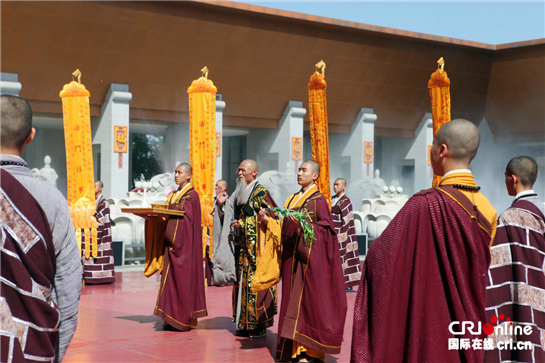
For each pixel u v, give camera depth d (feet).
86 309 24.56
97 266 32.42
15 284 6.54
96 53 80.84
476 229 7.74
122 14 77.77
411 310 7.70
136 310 24.41
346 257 32.24
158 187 58.59
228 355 16.88
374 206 64.34
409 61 103.45
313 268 15.67
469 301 7.59
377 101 108.27
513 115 118.52
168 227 20.34
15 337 6.45
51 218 7.00
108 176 86.28
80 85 32.48
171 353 17.01
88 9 75.51
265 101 98.78
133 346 17.87
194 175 32.19
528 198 11.59
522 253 11.05
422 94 111.04
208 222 32.14
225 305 26.20
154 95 89.40
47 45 77.30
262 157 107.24
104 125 87.04
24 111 7.25
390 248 7.89
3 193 6.63
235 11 83.61
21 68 78.48
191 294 20.42
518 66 108.47
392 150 122.72
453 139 8.18
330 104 104.68
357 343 7.99
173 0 79.00
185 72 88.17
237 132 110.11
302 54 93.71
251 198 19.21
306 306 15.62
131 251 44.11
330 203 29.73
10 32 74.08
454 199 7.82
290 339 15.99
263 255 16.39
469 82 112.57
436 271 7.76
